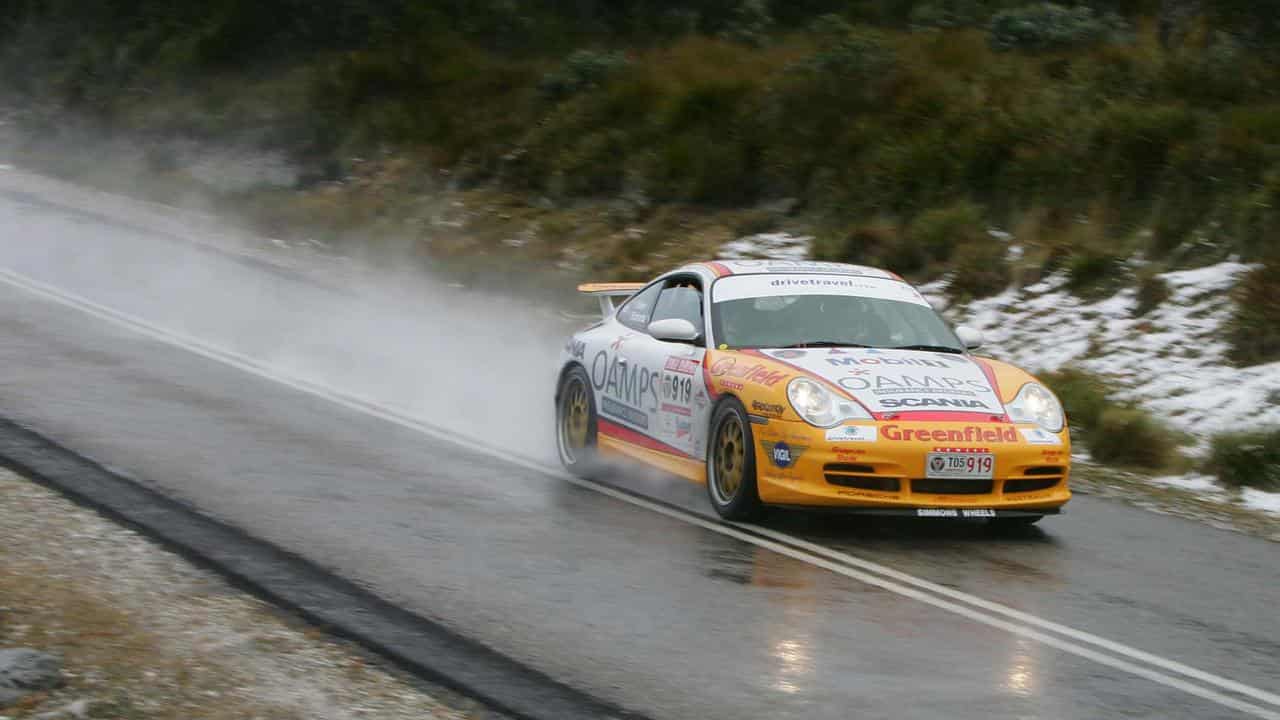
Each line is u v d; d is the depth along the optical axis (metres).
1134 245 18.22
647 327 10.53
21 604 6.39
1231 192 18.44
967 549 8.62
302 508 8.62
